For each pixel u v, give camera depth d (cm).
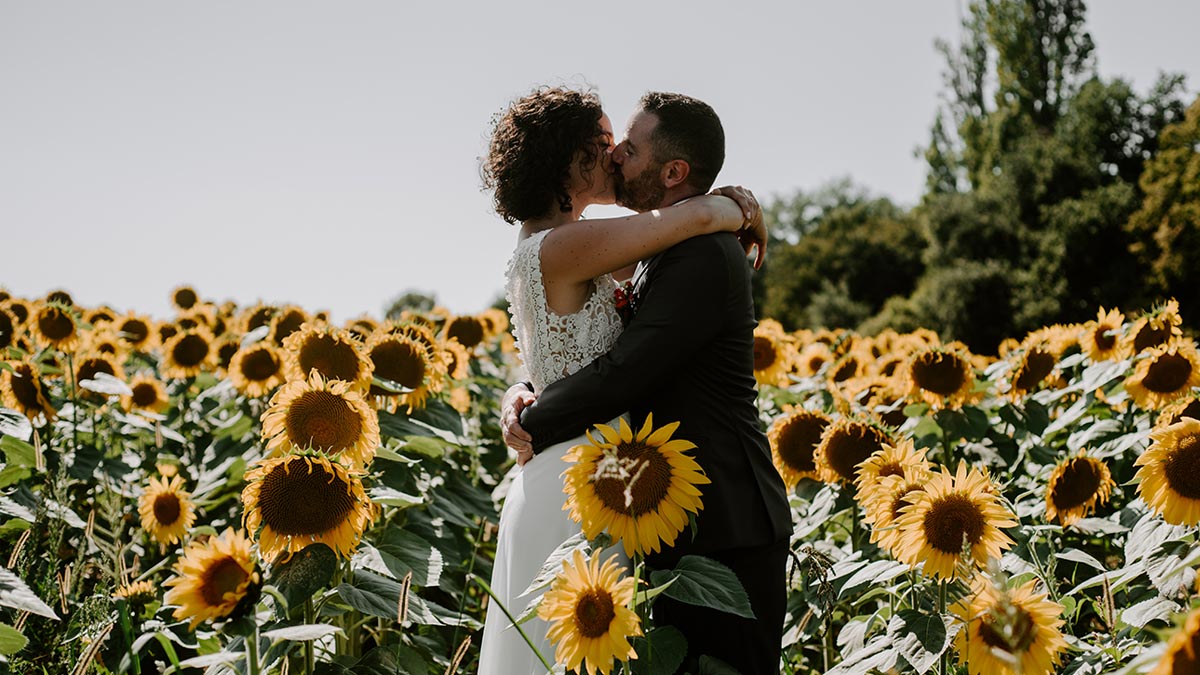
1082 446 396
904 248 5734
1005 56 4734
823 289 5550
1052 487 336
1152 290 3644
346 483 235
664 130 280
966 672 254
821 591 262
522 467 278
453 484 394
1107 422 392
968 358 421
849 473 333
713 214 265
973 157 4794
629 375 253
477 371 604
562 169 282
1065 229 3844
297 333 324
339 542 236
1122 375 393
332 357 318
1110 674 196
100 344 589
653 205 289
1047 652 216
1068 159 4169
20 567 283
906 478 253
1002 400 461
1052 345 480
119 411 474
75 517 331
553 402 260
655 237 258
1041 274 3856
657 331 254
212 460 452
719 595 223
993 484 247
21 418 329
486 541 452
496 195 291
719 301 258
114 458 415
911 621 229
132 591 289
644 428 231
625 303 275
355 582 246
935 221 4291
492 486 526
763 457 269
